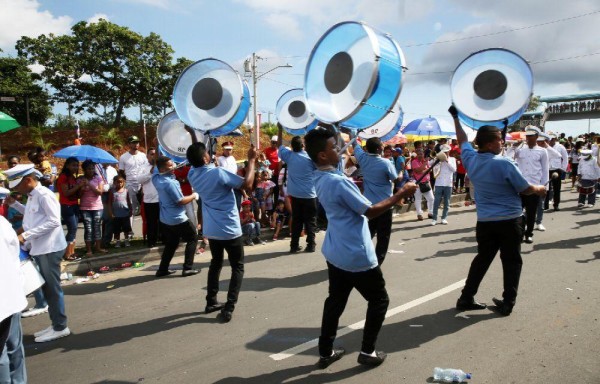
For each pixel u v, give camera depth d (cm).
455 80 476
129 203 787
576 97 4000
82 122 3086
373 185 601
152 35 2878
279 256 739
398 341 397
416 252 731
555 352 365
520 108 430
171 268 685
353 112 304
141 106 3012
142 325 461
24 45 2666
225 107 452
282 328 439
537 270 596
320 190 336
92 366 376
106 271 680
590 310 452
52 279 427
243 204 829
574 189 1608
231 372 355
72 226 694
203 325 454
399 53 316
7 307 259
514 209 433
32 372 370
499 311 455
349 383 331
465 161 454
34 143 2661
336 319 348
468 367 346
